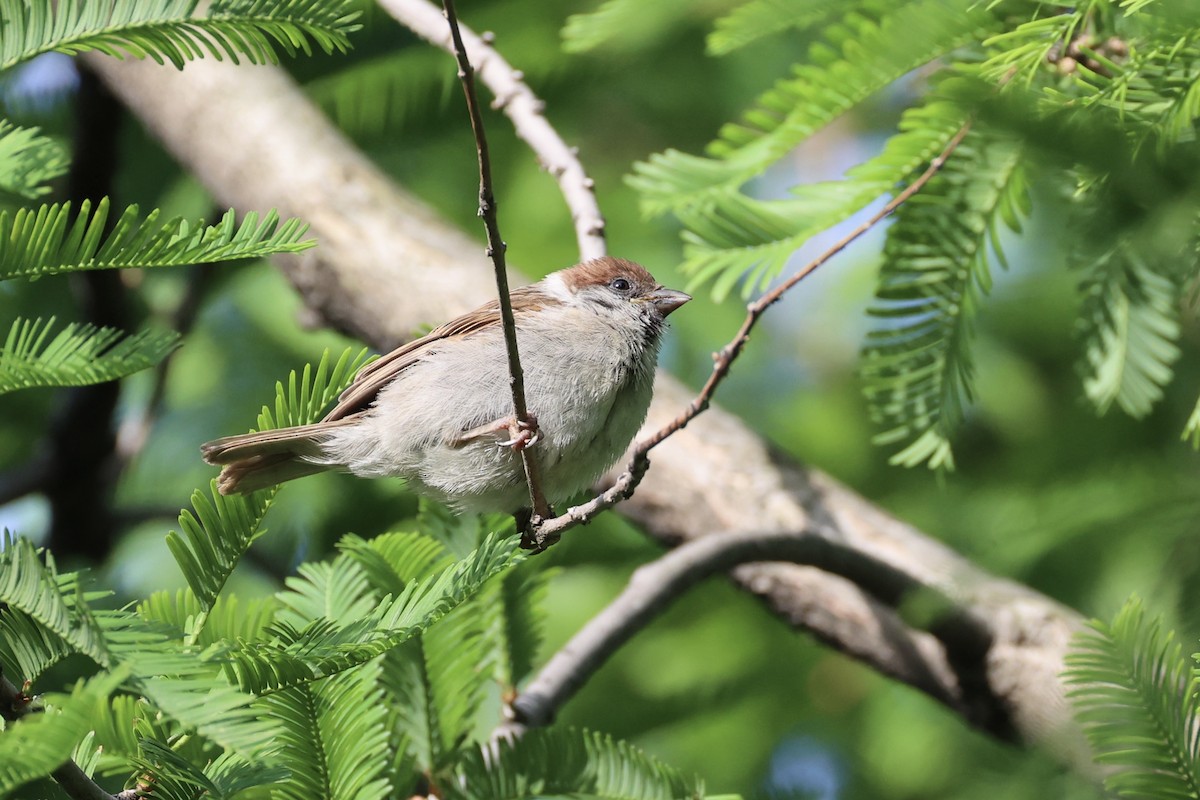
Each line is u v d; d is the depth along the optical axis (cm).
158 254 479
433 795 629
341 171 1176
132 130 1411
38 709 479
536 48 1221
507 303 657
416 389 885
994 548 767
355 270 1133
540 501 729
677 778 632
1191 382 930
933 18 620
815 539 936
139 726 543
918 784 1141
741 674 1222
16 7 513
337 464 896
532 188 1402
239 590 1207
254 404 1338
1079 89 603
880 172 681
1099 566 701
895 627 985
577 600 1244
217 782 525
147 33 527
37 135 649
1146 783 545
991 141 639
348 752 553
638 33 1077
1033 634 882
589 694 1216
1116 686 549
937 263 745
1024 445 1148
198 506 570
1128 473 754
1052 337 1298
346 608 621
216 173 1206
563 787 628
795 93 667
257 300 1375
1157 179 525
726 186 721
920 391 776
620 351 916
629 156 1433
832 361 1470
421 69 1229
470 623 666
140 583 1303
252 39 545
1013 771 884
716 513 1043
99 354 476
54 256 464
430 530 756
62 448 1260
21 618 491
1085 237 709
